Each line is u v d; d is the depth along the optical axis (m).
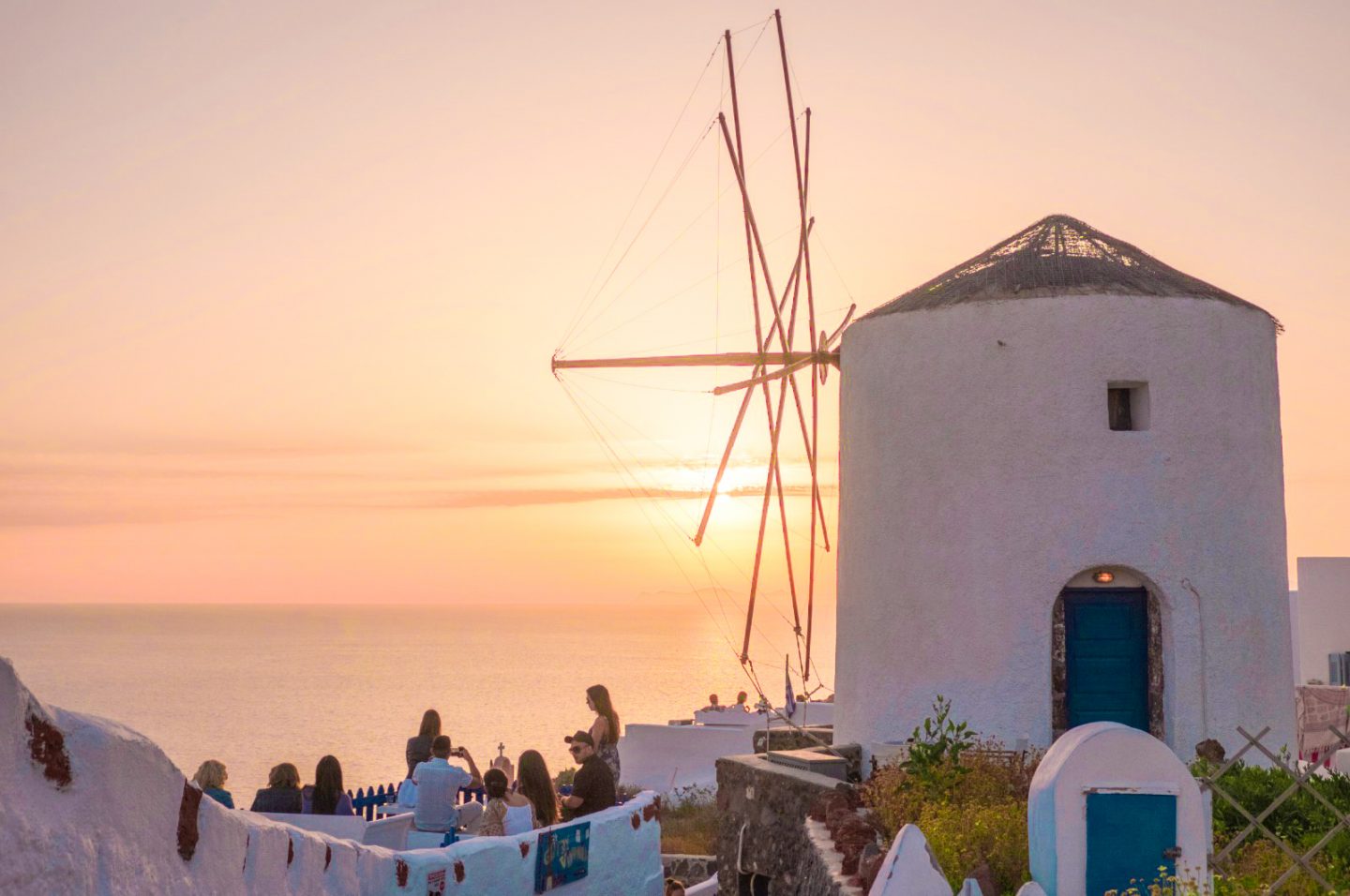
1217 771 12.04
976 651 16.58
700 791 30.78
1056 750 10.80
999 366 16.86
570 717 110.94
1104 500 16.42
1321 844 10.34
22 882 5.88
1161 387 16.64
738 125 21.03
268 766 73.69
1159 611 16.47
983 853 11.68
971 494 16.83
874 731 17.47
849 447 18.59
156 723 103.06
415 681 160.50
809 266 21.22
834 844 13.28
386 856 10.37
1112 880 10.30
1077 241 18.56
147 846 6.86
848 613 18.36
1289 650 17.42
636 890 15.45
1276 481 17.50
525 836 12.82
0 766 5.78
